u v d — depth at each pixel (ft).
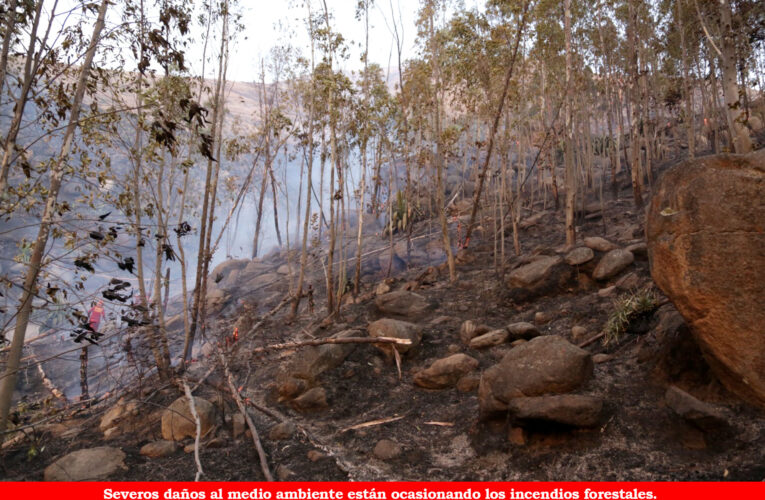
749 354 14.15
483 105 46.88
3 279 16.05
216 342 30.76
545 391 17.85
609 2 57.82
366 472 17.58
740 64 43.62
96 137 22.85
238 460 18.88
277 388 25.99
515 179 73.92
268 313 41.73
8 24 16.33
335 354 27.12
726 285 14.24
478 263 44.42
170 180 30.78
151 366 26.00
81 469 17.63
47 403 22.65
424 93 49.83
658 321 21.27
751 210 14.03
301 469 18.12
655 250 15.65
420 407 22.80
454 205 66.64
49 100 19.72
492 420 18.72
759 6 39.19
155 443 19.79
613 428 16.31
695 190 14.74
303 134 51.39
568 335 25.43
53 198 16.85
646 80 55.83
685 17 51.11
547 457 16.28
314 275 53.72
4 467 18.45
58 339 34.99
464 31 39.40
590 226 47.60
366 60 41.11
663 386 17.42
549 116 63.57
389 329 27.78
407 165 56.39
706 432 14.75
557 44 51.31
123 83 23.49
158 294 26.99
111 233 18.49
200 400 21.70
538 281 32.55
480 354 26.16
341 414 23.27
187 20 22.77
